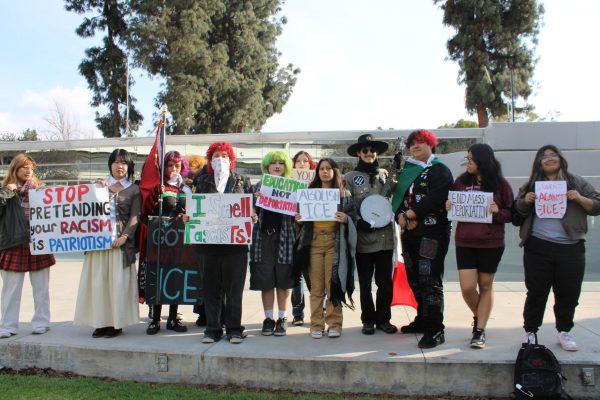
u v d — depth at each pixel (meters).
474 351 4.45
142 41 32.34
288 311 6.46
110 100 36.47
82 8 35.66
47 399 4.06
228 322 4.91
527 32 34.19
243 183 5.24
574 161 17.80
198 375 4.50
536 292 4.48
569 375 4.14
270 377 4.38
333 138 19.44
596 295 7.03
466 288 4.62
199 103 32.66
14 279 5.20
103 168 20.66
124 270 5.06
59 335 5.16
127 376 4.63
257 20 36.09
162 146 5.33
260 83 35.22
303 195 4.92
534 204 4.50
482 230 4.57
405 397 4.19
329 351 4.52
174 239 5.23
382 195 5.22
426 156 4.98
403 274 5.57
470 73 33.84
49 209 5.06
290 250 5.15
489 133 18.59
